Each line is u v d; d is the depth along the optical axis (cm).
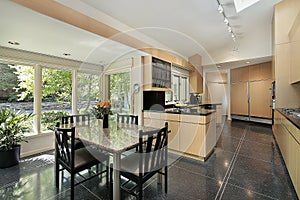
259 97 602
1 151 246
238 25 384
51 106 358
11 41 262
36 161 277
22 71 316
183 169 249
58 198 178
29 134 315
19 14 176
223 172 238
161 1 246
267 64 568
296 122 183
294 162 186
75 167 175
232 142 383
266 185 204
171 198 180
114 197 167
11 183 207
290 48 317
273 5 331
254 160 280
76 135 206
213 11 301
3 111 260
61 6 185
